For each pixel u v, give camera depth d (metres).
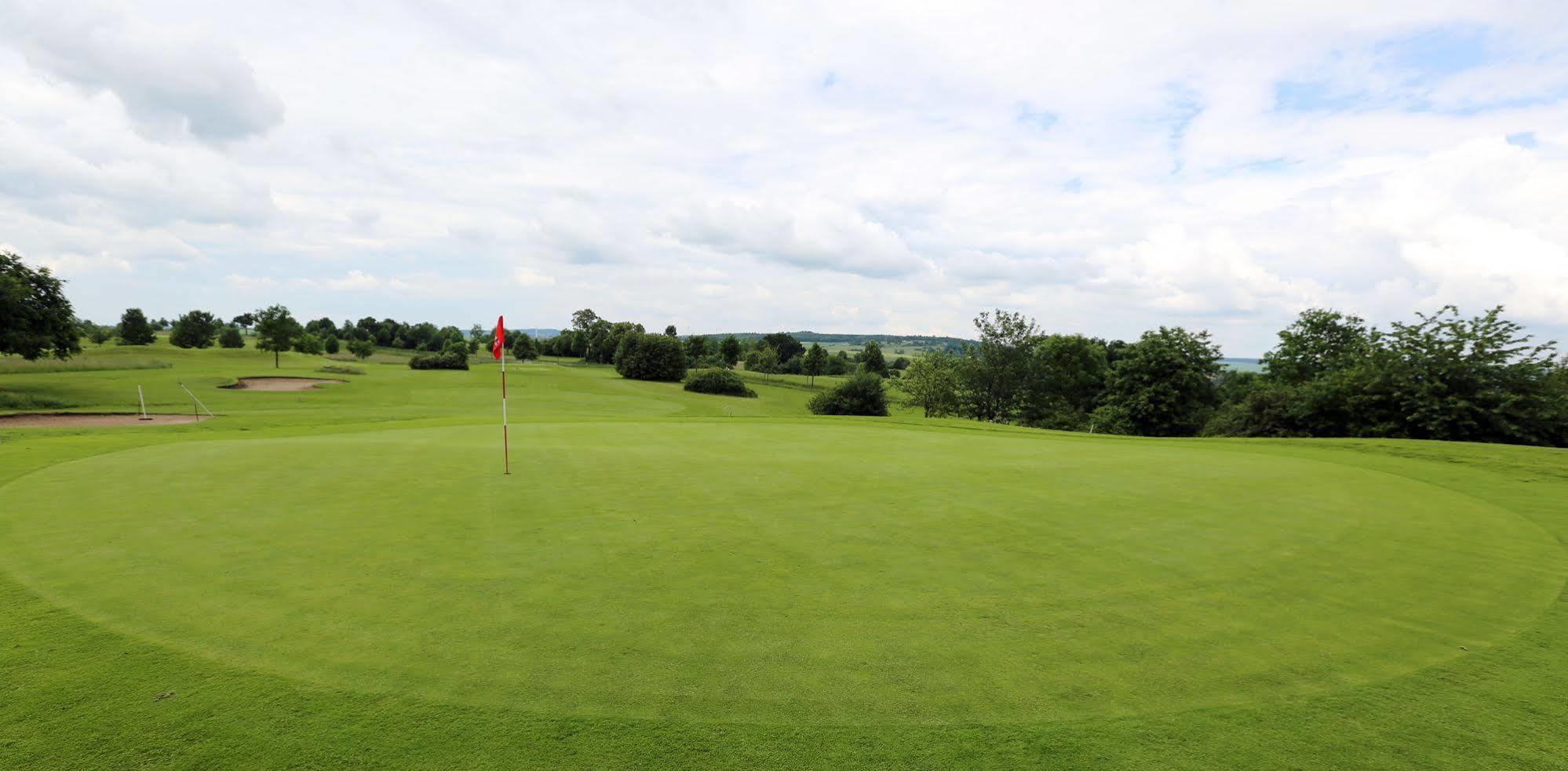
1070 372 59.66
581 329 159.12
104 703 4.04
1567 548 8.42
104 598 5.75
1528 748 3.90
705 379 77.94
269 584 6.17
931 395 60.12
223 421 23.98
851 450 16.39
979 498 10.74
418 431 20.52
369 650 4.82
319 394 46.88
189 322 95.69
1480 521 9.87
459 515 8.97
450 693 4.23
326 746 3.66
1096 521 9.33
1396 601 6.41
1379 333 31.83
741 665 4.73
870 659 4.88
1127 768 3.65
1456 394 28.83
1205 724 4.11
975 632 5.42
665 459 14.32
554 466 13.10
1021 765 3.66
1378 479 13.38
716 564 7.05
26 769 3.41
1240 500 10.98
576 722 3.95
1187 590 6.57
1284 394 34.44
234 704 4.05
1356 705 4.38
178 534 7.83
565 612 5.64
